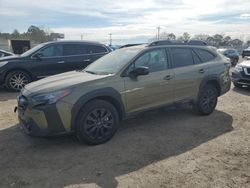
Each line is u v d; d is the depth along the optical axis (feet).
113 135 16.57
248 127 18.69
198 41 22.57
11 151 15.25
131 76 16.84
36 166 13.51
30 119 14.76
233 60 81.05
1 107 24.79
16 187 11.75
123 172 12.82
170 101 18.83
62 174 12.73
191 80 19.74
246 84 32.04
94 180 12.18
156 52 18.48
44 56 32.71
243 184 11.68
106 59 19.29
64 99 14.52
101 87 15.58
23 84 32.27
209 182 11.85
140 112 17.44
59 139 16.76
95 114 15.53
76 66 34.01
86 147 15.57
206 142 16.15
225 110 23.08
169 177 12.30
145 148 15.39
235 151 14.87
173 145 15.76
